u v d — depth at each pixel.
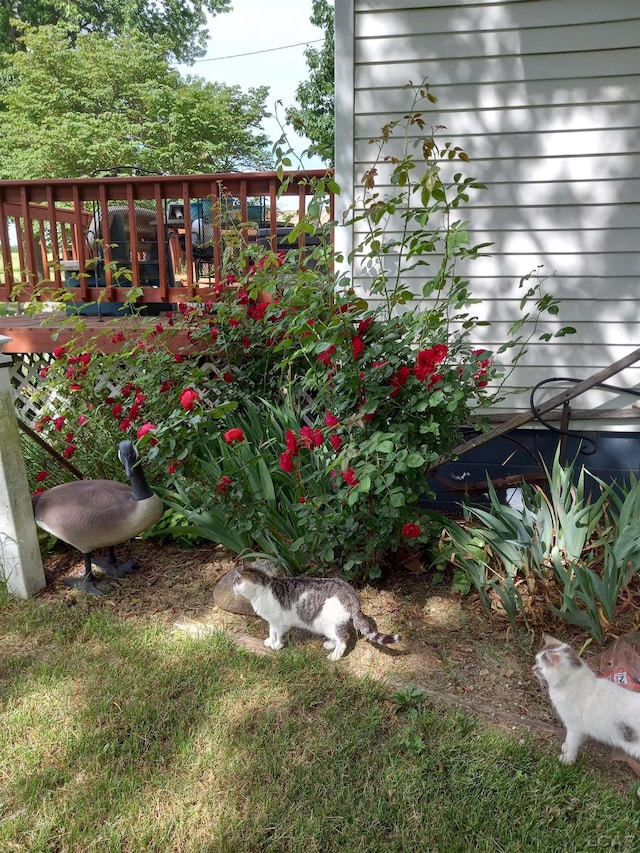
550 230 3.73
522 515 3.14
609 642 2.60
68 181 4.42
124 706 2.26
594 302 3.78
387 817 1.80
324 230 3.16
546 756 2.02
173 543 3.61
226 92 17.70
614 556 2.63
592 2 3.39
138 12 22.61
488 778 1.92
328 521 2.70
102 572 3.26
